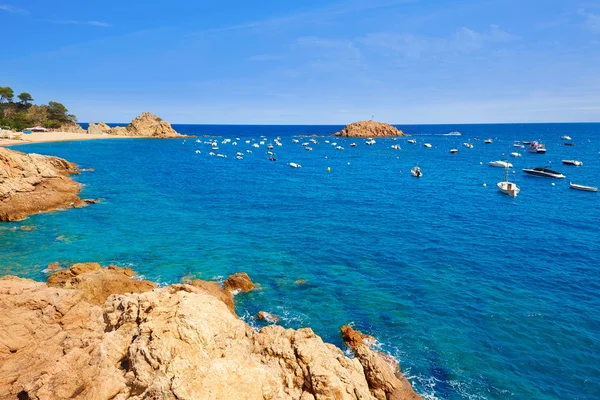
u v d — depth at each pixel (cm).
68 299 1839
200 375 1245
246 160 12000
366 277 3122
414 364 2059
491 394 1853
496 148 15762
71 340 1522
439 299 2753
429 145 16662
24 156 5459
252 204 5747
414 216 5031
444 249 3759
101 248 3662
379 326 2414
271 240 4022
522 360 2097
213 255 3556
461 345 2223
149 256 3500
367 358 1867
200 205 5638
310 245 3872
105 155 12062
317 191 6838
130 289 2600
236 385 1272
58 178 5934
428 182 7800
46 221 4506
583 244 3881
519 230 4378
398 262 3431
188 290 1812
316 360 1547
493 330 2370
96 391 1220
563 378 1961
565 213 5162
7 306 1750
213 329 1453
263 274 3161
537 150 13075
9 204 4566
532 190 6825
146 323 1409
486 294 2823
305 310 2605
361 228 4469
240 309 2616
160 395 1159
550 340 2272
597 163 10338
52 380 1294
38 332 1645
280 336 1700
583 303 2692
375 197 6297
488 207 5541
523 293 2838
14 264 3219
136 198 5988
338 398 1417
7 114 17425
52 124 19100
